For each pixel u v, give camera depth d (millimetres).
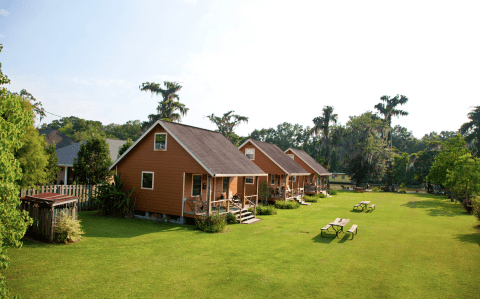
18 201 5824
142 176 19078
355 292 8109
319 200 34438
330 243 13508
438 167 38250
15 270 8711
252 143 31266
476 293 8109
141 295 7543
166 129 18109
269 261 10602
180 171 17672
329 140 58562
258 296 7734
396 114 62000
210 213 16766
